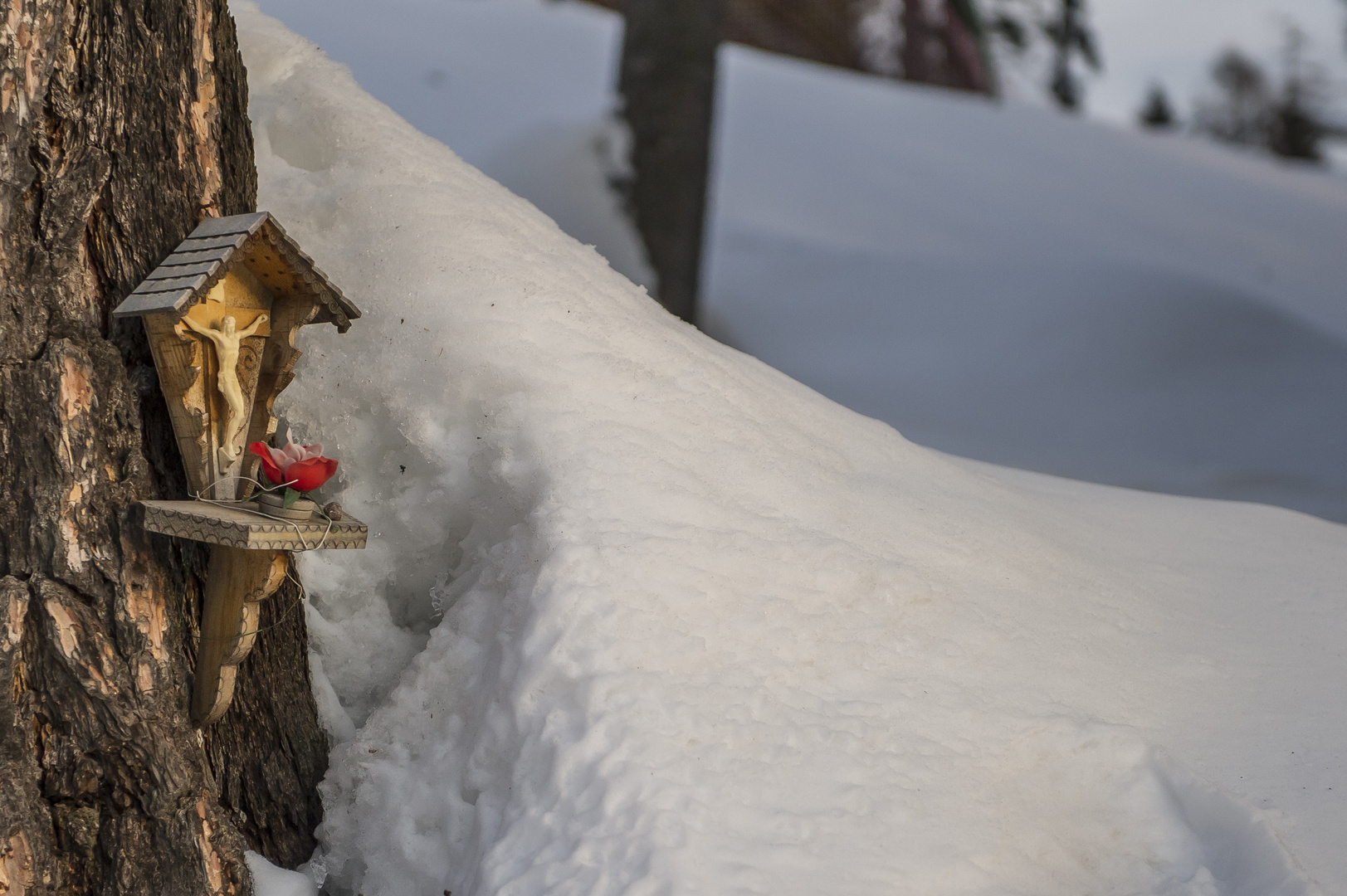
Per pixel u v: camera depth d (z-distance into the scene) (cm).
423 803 240
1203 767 270
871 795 231
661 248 943
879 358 1439
